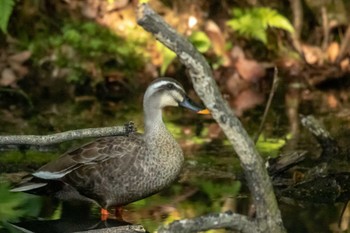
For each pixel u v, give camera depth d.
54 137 9.20
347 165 10.73
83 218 9.13
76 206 9.49
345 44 15.51
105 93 14.35
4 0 12.16
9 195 9.74
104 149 9.23
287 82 15.02
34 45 14.88
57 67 14.69
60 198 9.56
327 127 12.57
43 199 9.68
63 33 15.09
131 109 13.54
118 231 8.37
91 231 8.29
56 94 14.16
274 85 11.38
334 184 9.88
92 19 15.36
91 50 14.94
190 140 11.89
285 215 9.09
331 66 15.44
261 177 6.64
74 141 11.64
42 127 12.41
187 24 15.51
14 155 11.05
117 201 9.26
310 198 9.66
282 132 12.34
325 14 15.83
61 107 13.58
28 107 13.53
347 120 12.94
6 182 10.12
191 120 13.04
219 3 15.79
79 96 14.19
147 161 9.15
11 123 12.59
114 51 14.95
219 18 15.69
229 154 11.25
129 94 14.34
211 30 15.40
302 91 14.72
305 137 12.05
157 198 9.69
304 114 13.34
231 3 15.77
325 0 15.91
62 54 14.86
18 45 14.84
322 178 9.98
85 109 13.52
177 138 12.00
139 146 9.20
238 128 6.55
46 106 13.62
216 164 10.85
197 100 13.95
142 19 6.32
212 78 6.50
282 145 11.64
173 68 14.82
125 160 9.15
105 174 9.18
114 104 13.85
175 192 9.88
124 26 15.27
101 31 15.18
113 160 9.16
